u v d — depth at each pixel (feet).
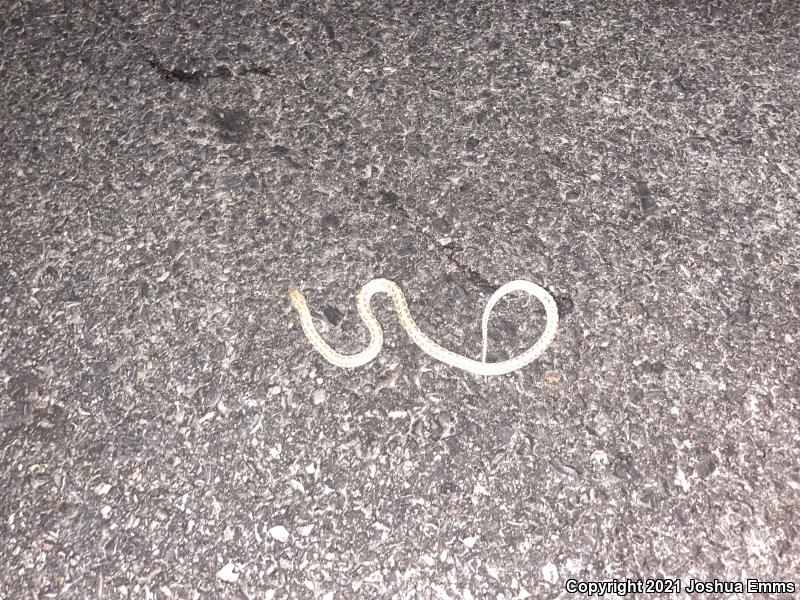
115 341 2.08
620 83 2.37
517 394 1.97
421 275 2.13
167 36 2.52
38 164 2.34
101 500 1.91
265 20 2.54
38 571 1.85
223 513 1.88
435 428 1.94
